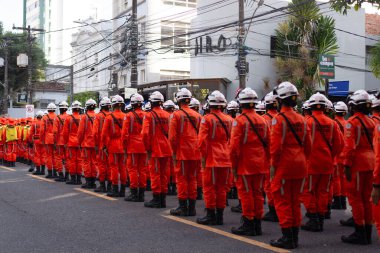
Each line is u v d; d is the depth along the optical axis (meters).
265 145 7.14
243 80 20.08
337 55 28.02
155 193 9.52
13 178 14.41
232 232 7.38
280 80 25.23
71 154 13.05
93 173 12.27
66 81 57.09
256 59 26.23
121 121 10.88
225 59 26.59
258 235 7.27
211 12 27.11
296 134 6.46
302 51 24.62
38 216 8.62
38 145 15.42
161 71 33.75
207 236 7.16
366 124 6.75
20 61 39.41
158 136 9.40
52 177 14.54
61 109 13.91
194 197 8.77
